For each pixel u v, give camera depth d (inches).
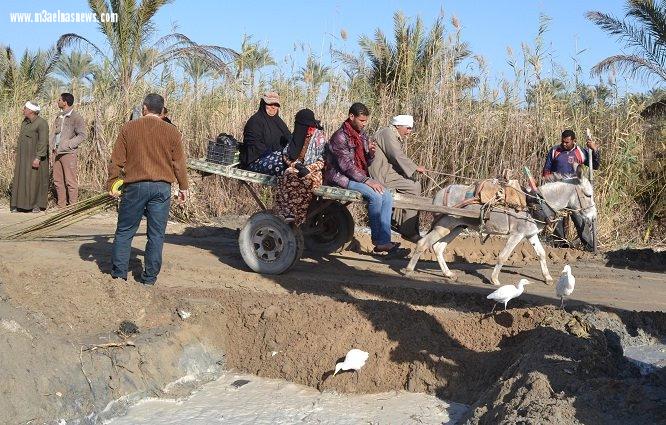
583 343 269.4
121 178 360.2
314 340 298.4
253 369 301.6
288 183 356.8
